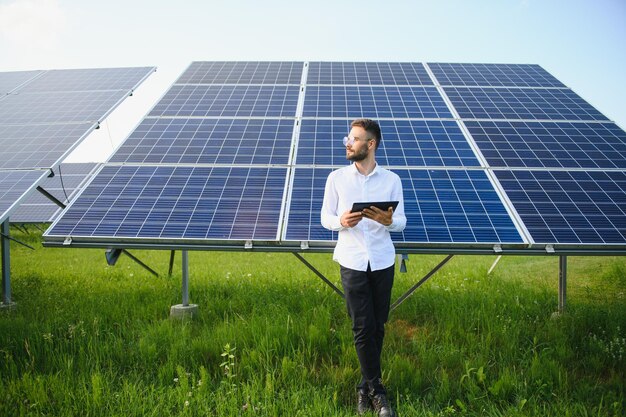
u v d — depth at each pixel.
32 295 7.82
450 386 4.46
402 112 8.02
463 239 5.21
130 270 10.77
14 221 11.98
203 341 5.28
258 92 8.70
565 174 6.34
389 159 6.63
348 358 4.95
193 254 14.50
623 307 6.70
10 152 7.02
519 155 6.73
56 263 12.05
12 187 6.12
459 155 6.72
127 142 7.02
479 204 5.78
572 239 5.21
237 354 5.14
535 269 11.16
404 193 5.94
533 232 5.32
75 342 5.33
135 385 4.35
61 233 5.32
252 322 5.68
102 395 4.24
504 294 7.46
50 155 6.79
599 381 4.62
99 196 5.90
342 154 6.75
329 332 5.63
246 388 4.23
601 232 5.33
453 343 5.50
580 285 9.04
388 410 3.87
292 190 6.01
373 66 10.30
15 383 4.38
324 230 5.36
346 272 4.12
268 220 5.50
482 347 5.17
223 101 8.32
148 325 5.84
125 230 5.37
